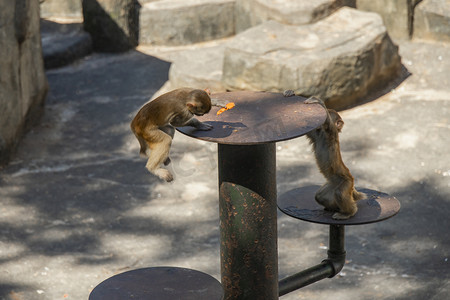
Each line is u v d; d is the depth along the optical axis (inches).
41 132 600.4
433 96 639.8
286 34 660.7
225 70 636.7
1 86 529.3
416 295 367.9
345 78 620.7
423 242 423.5
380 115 606.9
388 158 531.8
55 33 807.7
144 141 216.2
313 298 369.1
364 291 373.7
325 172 242.5
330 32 663.1
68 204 483.2
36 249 425.1
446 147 543.2
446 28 756.0
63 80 720.3
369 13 708.0
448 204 468.1
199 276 193.6
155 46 821.9
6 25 536.1
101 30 796.6
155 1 834.2
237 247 202.7
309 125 183.3
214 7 823.1
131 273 196.5
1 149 531.8
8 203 483.2
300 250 417.4
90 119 627.8
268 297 208.1
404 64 712.4
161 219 461.4
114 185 510.9
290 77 603.8
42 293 378.0
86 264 408.2
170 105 200.5
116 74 735.1
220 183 202.1
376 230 439.8
